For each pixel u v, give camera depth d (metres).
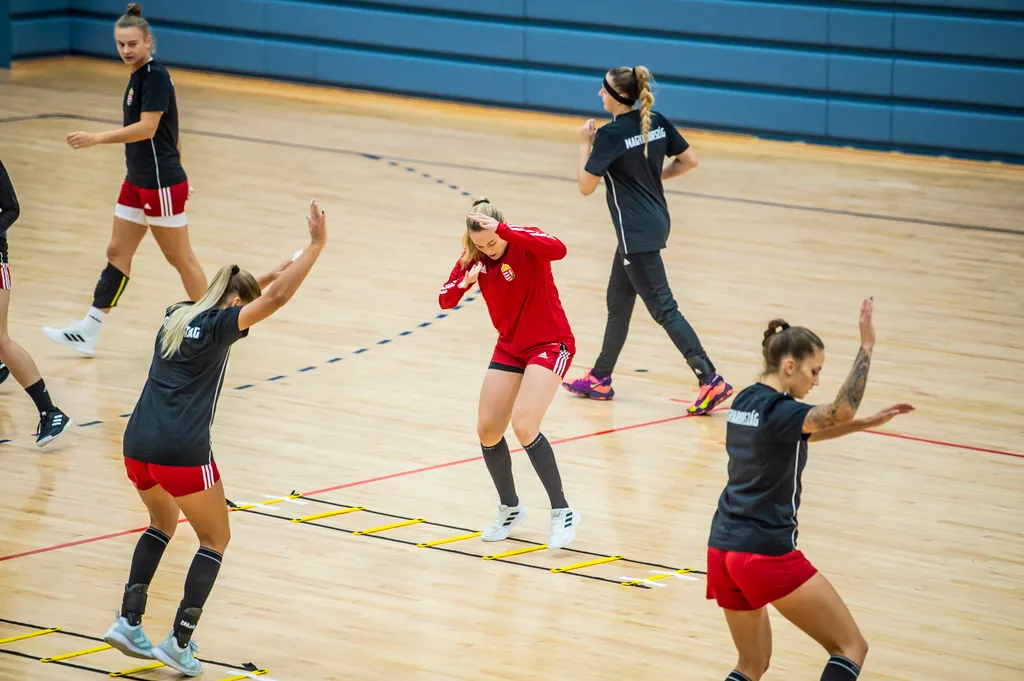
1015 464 18.19
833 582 14.66
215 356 11.98
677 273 27.36
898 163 37.41
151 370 12.26
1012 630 13.58
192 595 12.12
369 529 15.84
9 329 22.92
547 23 42.41
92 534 15.48
